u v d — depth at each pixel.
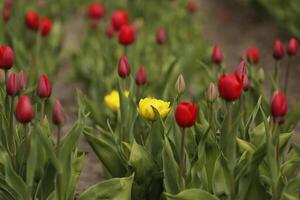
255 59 5.75
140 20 9.77
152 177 4.14
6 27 7.68
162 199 4.24
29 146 3.67
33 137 3.53
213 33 11.48
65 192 3.77
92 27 8.68
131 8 10.69
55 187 3.71
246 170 3.81
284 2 10.54
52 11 10.28
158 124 4.13
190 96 7.60
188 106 3.57
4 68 4.08
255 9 12.15
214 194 3.84
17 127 4.36
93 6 8.36
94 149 4.32
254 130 4.18
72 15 11.89
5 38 7.04
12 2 8.49
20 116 3.51
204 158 3.89
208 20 12.21
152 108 4.07
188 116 3.56
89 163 6.00
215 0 13.72
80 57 8.01
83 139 6.52
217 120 4.42
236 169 3.89
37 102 4.96
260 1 11.52
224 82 3.59
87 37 8.84
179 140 4.02
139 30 9.41
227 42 11.02
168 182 3.89
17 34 8.17
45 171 3.85
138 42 7.94
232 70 9.42
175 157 4.04
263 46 10.78
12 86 3.80
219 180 3.83
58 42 8.70
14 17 8.56
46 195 3.88
